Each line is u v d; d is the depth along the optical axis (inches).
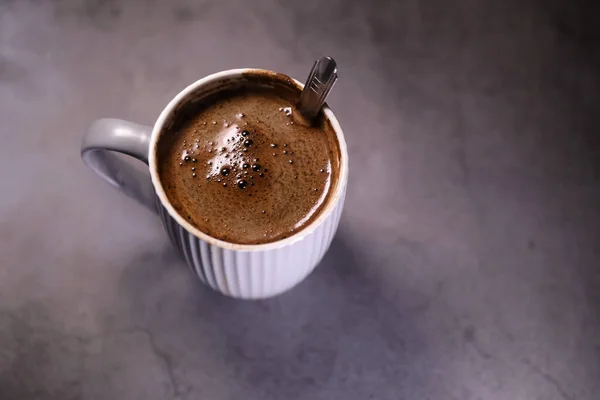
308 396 17.1
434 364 17.3
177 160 15.7
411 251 18.2
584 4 20.9
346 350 17.4
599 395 17.2
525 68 20.1
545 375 17.3
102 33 20.0
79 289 17.7
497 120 19.6
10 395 16.9
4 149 18.8
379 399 17.1
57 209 18.3
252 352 17.4
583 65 20.2
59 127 19.0
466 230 18.5
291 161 15.7
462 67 20.1
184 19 20.2
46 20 20.0
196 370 17.2
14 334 17.4
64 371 17.1
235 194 15.5
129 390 17.0
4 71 19.5
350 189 18.7
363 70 19.9
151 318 17.6
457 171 19.0
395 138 19.2
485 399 17.1
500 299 17.9
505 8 20.8
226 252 14.5
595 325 17.8
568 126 19.6
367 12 20.5
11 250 18.0
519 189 18.9
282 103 16.3
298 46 20.1
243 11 20.4
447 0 20.8
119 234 18.2
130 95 19.3
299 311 17.7
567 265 18.3
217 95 16.2
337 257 18.1
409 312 17.7
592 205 18.8
